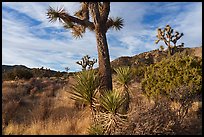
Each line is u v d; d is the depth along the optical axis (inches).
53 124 306.3
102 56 301.3
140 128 217.5
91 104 260.8
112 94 246.2
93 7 311.1
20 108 437.1
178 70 341.4
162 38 1167.0
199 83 314.2
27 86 691.4
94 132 242.4
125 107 264.4
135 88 423.8
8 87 628.4
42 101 464.4
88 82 263.0
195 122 247.6
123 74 326.0
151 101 347.6
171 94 309.7
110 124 235.9
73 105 412.2
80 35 349.4
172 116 233.1
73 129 290.0
